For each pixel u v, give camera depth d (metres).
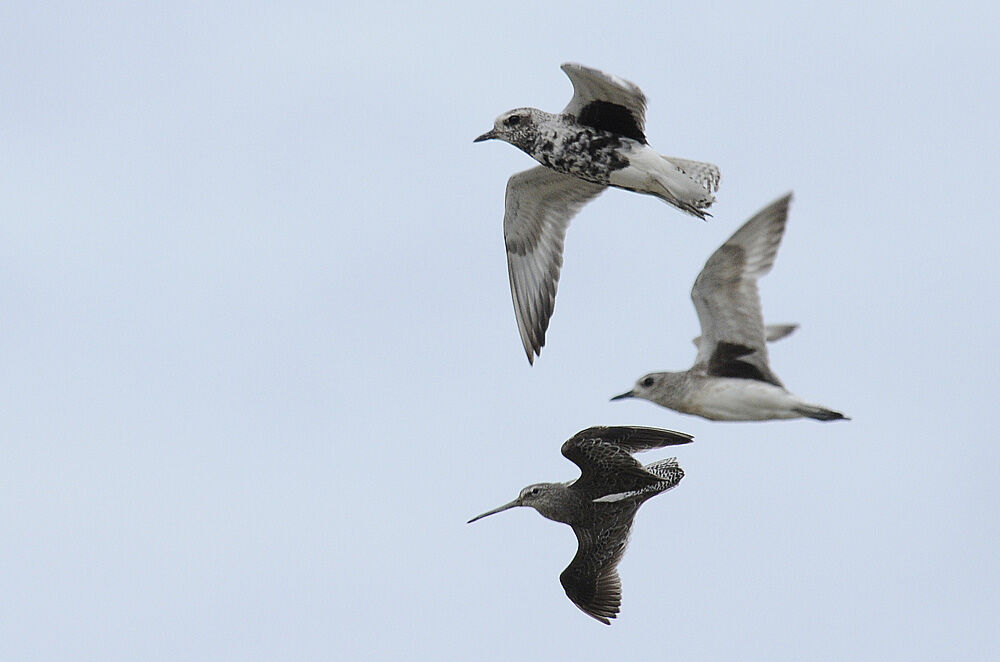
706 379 15.37
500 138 18.69
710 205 17.94
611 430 17.50
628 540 18.27
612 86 17.66
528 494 18.44
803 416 15.05
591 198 19.73
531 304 19.98
